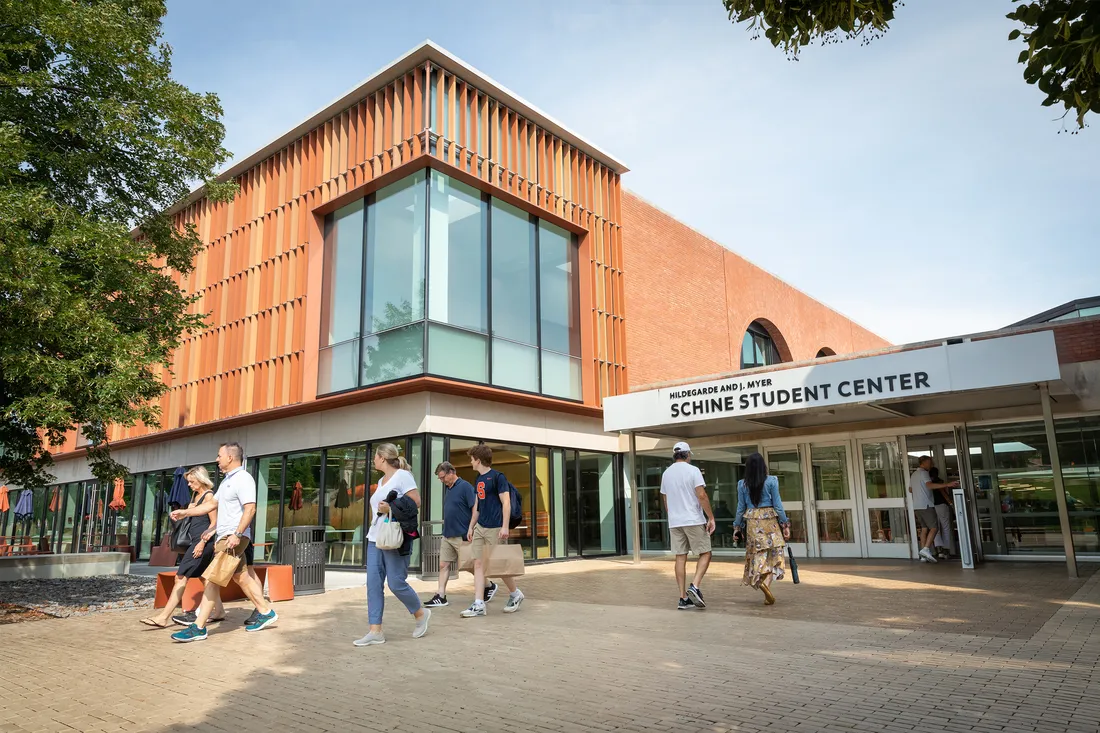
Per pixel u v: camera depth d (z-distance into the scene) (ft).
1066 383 38.96
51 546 89.56
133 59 38.37
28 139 37.14
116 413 34.71
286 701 15.69
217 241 66.80
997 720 12.94
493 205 54.85
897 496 48.88
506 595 33.45
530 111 57.93
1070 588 30.14
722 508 57.47
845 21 15.15
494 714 14.30
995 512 45.16
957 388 35.99
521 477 53.62
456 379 49.03
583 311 61.46
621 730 13.14
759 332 92.02
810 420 50.78
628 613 26.94
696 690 15.58
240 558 24.50
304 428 55.83
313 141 58.70
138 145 39.14
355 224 54.65
